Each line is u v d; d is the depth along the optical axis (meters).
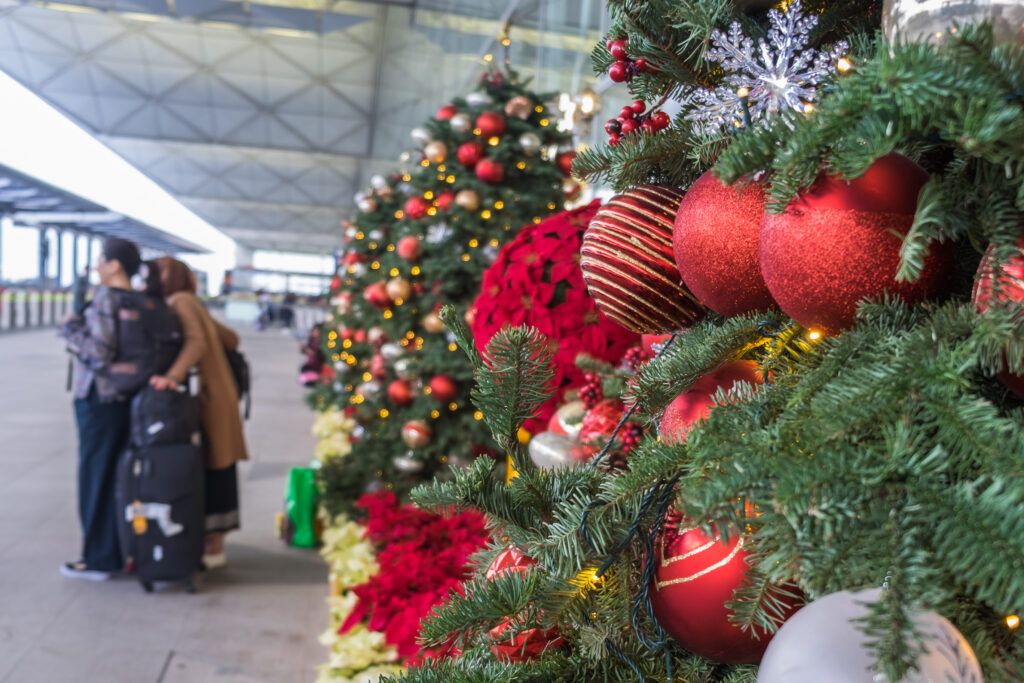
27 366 13.50
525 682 0.71
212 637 3.37
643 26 0.76
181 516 3.73
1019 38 0.47
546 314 1.62
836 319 0.58
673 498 0.66
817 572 0.47
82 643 3.26
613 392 1.20
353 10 14.11
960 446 0.48
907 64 0.44
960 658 0.45
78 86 19.47
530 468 0.80
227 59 17.70
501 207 3.56
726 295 0.68
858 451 0.49
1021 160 0.44
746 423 0.57
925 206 0.51
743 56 0.65
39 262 27.67
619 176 0.84
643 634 0.74
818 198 0.55
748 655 0.66
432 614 0.67
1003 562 0.42
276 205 35.97
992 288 0.49
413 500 0.80
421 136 3.81
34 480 5.82
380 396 4.08
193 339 3.78
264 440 7.96
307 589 3.96
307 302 35.56
